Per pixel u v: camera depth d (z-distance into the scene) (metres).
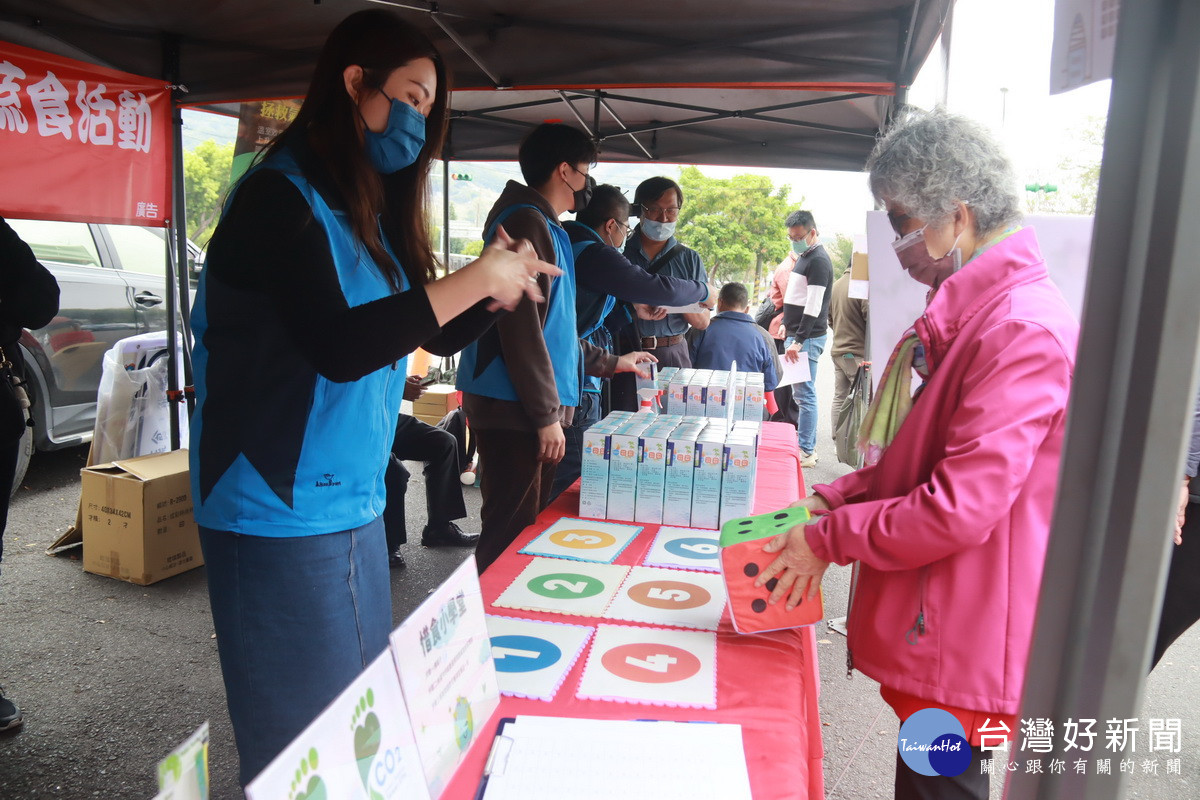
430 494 4.05
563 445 2.42
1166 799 2.27
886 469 1.35
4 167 3.14
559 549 1.88
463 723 1.03
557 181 2.65
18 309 2.46
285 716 1.30
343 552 1.31
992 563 1.22
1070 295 2.03
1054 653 0.65
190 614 3.27
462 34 3.82
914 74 3.62
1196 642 3.39
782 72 3.93
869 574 1.35
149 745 2.40
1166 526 0.60
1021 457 1.13
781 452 2.96
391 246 1.47
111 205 3.55
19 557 3.79
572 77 4.14
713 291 3.82
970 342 1.23
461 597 1.07
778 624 1.39
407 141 1.30
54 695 2.65
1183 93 0.55
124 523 3.52
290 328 1.18
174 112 3.79
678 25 3.68
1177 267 0.56
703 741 1.07
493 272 1.20
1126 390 0.59
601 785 0.97
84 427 5.01
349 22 1.25
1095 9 0.69
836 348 5.85
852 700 2.85
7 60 3.10
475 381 2.47
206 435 1.24
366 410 1.30
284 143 1.26
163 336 4.57
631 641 1.40
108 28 3.56
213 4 3.39
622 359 3.18
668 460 2.07
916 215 1.27
